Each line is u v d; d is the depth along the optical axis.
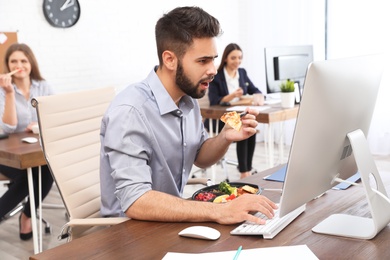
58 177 1.73
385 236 1.16
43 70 4.17
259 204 1.24
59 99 1.81
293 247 1.09
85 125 1.90
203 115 3.74
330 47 5.31
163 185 1.58
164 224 1.29
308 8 5.45
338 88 1.11
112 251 1.12
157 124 1.53
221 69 4.34
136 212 1.32
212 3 5.59
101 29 4.56
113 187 1.56
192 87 1.44
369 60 1.23
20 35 3.99
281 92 3.53
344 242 1.13
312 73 1.03
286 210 1.13
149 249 1.12
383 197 1.19
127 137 1.43
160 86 1.53
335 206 1.40
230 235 1.19
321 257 1.05
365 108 1.27
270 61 3.71
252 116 1.58
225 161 4.24
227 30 5.82
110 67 4.67
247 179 1.73
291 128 5.65
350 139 1.19
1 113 3.16
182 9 1.42
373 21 4.94
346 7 5.12
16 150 2.45
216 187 1.55
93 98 1.97
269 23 5.81
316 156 1.14
